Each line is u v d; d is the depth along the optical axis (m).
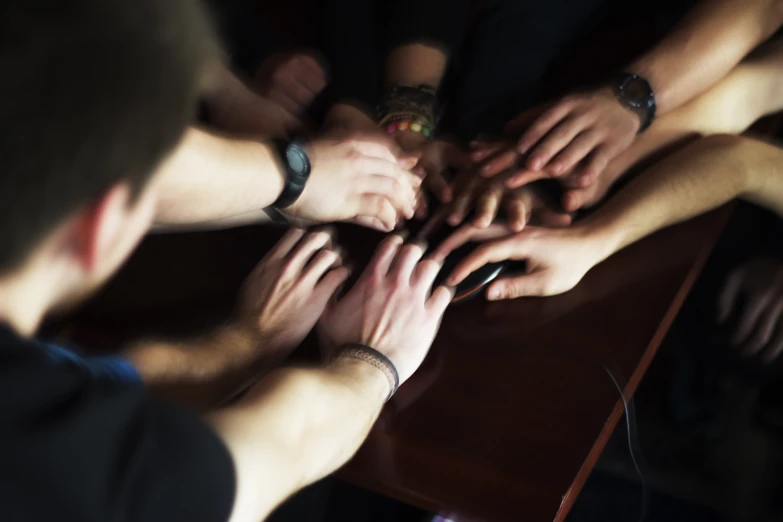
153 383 1.22
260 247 1.36
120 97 0.80
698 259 1.35
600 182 1.42
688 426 1.57
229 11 1.59
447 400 1.24
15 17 0.74
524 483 1.18
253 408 1.10
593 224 1.36
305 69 1.56
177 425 0.99
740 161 1.41
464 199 1.39
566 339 1.28
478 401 1.23
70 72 0.76
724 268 1.64
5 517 0.85
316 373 1.17
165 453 0.97
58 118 0.77
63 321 1.29
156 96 0.84
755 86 1.51
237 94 1.51
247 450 1.05
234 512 1.01
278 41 1.63
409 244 1.32
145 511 0.92
